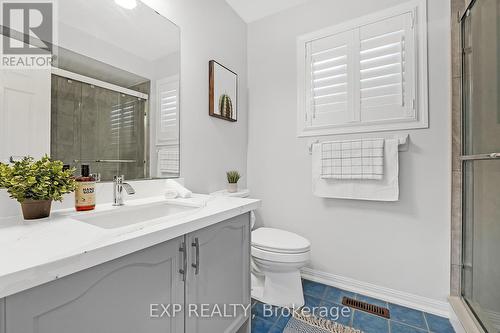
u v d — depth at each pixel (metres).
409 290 1.61
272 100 2.18
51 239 0.60
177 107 1.51
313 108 1.96
